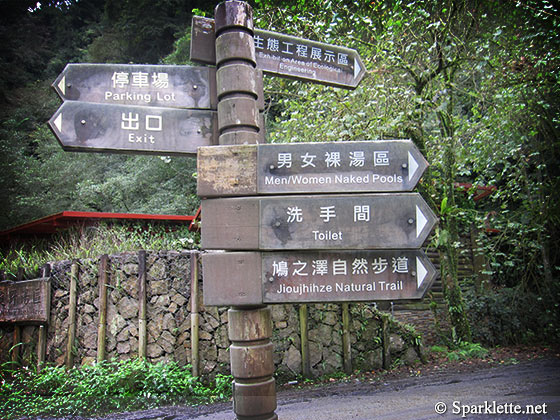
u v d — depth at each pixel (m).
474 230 10.18
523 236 8.35
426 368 6.10
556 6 7.02
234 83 2.24
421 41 7.34
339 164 2.06
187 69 2.37
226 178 2.07
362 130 6.14
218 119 2.29
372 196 2.03
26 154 17.86
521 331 8.15
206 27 2.40
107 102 2.28
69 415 4.47
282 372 5.62
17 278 6.38
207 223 2.05
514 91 7.32
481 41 7.60
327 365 5.82
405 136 7.15
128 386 5.00
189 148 2.29
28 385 5.37
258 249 2.02
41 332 5.84
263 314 2.09
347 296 2.00
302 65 2.66
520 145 7.75
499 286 10.48
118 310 5.68
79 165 15.92
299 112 6.92
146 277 5.70
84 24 25.70
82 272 5.93
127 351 5.54
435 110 7.08
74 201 15.06
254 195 2.08
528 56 7.39
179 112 2.30
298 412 4.35
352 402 4.62
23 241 11.28
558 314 8.55
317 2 7.04
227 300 2.02
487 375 5.65
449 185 7.64
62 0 25.23
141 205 13.77
